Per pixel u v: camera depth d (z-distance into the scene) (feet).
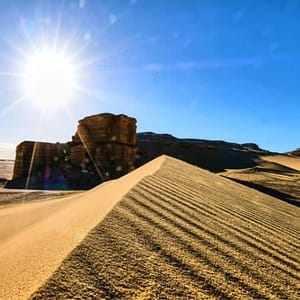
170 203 17.20
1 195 65.26
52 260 8.21
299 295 9.15
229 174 112.68
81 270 7.52
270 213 23.85
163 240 10.90
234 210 20.30
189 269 9.06
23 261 8.99
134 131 183.42
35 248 10.25
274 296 8.68
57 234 11.36
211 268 9.52
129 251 9.26
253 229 16.12
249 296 8.35
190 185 26.84
